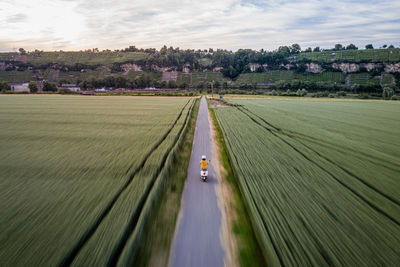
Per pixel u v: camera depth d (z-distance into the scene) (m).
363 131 26.52
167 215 9.46
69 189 11.19
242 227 8.79
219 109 48.78
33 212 9.10
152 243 7.64
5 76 163.25
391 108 52.06
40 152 17.06
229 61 193.25
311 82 122.12
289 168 14.72
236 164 15.33
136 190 11.07
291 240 7.77
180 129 25.77
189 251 7.35
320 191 11.63
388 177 13.56
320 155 17.77
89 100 66.69
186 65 193.25
